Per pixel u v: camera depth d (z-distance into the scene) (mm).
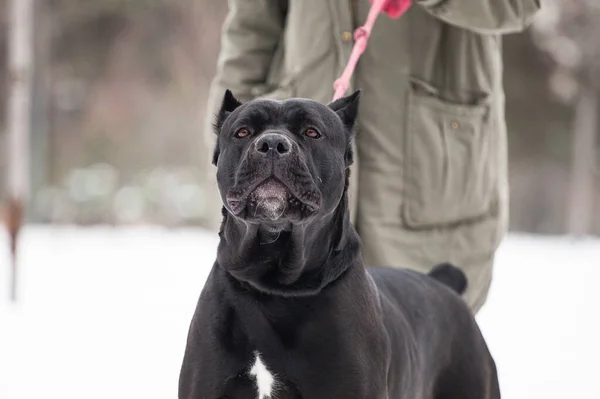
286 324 6195
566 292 17703
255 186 6004
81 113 46312
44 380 10539
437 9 8266
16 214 15289
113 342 12430
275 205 5980
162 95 46281
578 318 15070
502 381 11016
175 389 10328
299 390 6199
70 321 13727
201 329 6336
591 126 35812
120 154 46031
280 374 6199
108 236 27719
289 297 6195
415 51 8766
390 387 6605
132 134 46312
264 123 6344
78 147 46031
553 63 35188
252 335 6227
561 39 32812
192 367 6332
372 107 8711
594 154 42969
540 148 47000
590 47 32594
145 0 43594
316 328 6176
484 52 8984
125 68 45969
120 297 15859
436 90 8820
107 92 46125
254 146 6027
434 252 8836
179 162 45781
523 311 15602
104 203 37844
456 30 8820
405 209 8734
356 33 8031
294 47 8594
